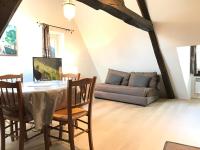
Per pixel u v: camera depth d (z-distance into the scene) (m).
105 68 6.39
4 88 2.13
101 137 2.82
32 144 2.56
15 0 1.80
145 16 4.10
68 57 5.34
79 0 2.58
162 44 4.62
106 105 4.85
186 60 5.30
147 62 5.48
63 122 2.23
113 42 5.45
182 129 3.15
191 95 5.84
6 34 3.78
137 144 2.60
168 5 3.74
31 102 2.03
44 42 4.45
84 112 2.32
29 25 4.21
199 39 4.08
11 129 2.56
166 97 5.82
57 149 2.45
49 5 4.66
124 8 3.26
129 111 4.27
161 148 2.48
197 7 3.50
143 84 5.26
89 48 6.02
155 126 3.29
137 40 5.02
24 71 4.16
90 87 2.26
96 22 5.18
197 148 2.48
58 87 2.34
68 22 5.26
